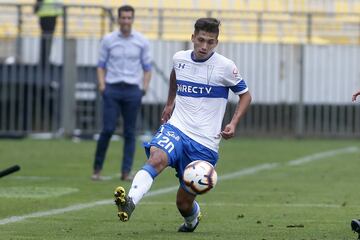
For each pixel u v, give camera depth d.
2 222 29.17
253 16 79.56
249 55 73.31
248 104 26.77
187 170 25.19
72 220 29.89
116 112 43.25
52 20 71.75
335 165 52.44
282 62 73.56
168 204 34.66
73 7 71.06
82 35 77.06
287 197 37.31
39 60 70.81
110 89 43.16
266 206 34.25
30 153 57.66
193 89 26.48
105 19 77.12
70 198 36.28
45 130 71.12
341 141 72.56
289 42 76.75
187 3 81.25
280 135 74.06
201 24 26.22
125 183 42.38
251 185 42.03
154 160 25.48
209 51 26.41
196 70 26.50
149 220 30.08
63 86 70.75
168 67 72.50
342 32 80.44
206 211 32.69
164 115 27.97
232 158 56.53
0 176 26.12
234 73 26.50
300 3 82.31
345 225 29.05
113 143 66.75
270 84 73.69
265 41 78.44
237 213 32.16
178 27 78.19
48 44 70.62
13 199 35.69
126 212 24.42
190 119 26.41
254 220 30.27
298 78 73.81
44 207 33.38
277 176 46.28
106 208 33.28
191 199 26.39
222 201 35.84
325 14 75.56
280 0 82.00
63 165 50.56
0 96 70.81
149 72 44.00
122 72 43.16
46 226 28.31
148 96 72.38
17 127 71.00
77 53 70.75
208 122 26.44
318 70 74.12
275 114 73.88
